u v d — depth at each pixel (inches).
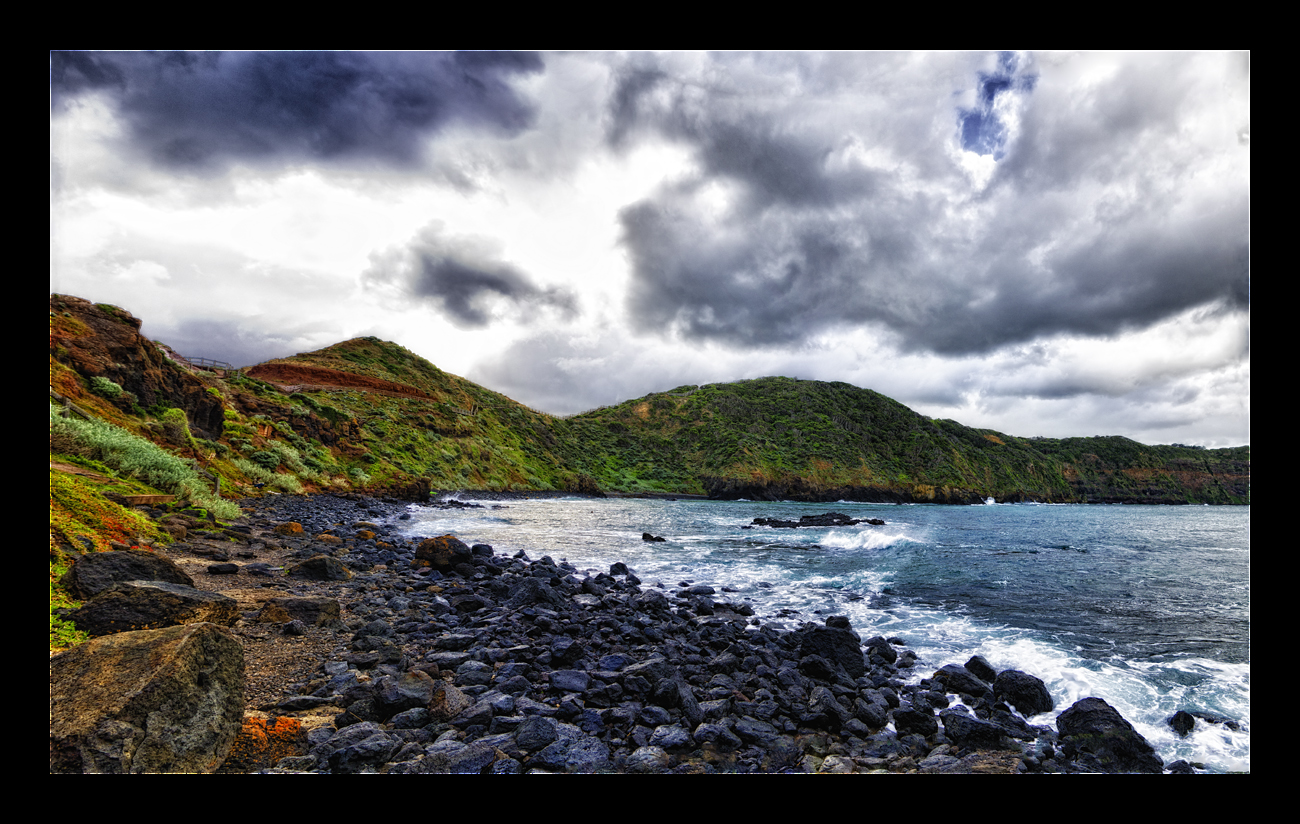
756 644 390.3
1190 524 2124.8
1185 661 378.0
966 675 324.8
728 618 481.7
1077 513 2977.4
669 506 2657.5
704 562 823.7
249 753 159.2
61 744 118.2
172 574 285.1
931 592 616.4
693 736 224.7
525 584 456.1
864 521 1736.0
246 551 503.5
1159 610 539.2
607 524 1456.7
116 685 132.9
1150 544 1250.0
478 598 425.7
